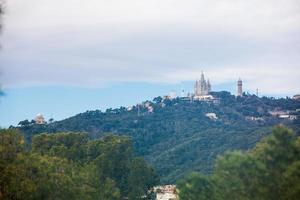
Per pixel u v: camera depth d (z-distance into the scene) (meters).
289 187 88.12
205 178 105.19
